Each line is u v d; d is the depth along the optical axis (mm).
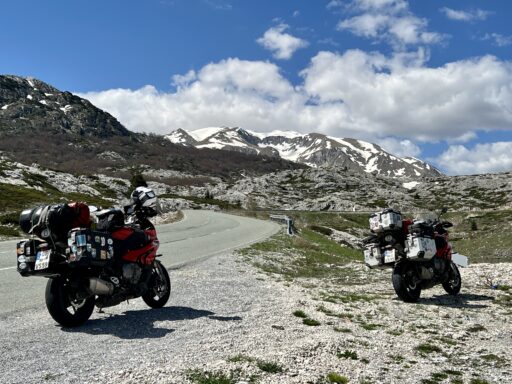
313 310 10547
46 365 6207
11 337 7590
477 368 7363
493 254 59781
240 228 47094
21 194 52719
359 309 11180
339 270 22172
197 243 29406
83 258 7941
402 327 9648
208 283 13938
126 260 8711
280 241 34250
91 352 6828
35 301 10773
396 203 176500
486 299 13211
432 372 6938
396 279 12414
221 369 6020
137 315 9375
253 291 12961
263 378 5926
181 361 6398
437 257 13109
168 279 10219
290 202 184250
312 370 6398
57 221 8008
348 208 158375
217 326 8617
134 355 6703
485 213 120625
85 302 8445
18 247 8219
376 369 6805
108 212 8758
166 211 74812
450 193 196000
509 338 9359
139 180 99062
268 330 8453
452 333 9383
